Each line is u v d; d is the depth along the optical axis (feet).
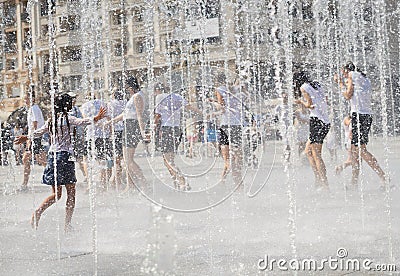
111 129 31.24
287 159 24.17
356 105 27.89
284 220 20.68
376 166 27.71
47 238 19.26
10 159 48.93
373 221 20.21
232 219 20.83
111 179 31.89
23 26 81.92
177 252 16.07
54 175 20.57
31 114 31.99
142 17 92.22
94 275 13.98
